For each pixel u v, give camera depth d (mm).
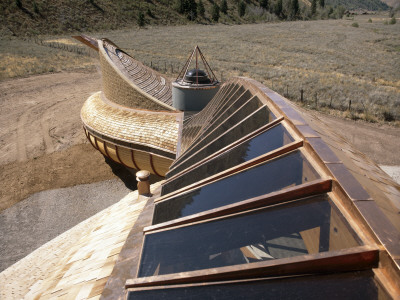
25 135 24781
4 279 10273
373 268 2145
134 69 21391
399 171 16891
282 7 145375
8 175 19016
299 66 43750
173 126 14383
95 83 39938
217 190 4359
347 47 59938
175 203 4957
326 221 2682
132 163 15828
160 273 3463
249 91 7453
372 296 1999
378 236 2158
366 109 25531
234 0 138500
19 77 41062
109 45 22031
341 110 26156
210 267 3188
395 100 26484
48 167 19859
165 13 107625
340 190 2736
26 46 58250
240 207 3475
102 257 5672
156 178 16859
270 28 95688
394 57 49781
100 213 14555
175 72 42688
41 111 30141
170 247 3721
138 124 15227
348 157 3602
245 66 44219
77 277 5434
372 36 73125
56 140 23766
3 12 73688
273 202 3242
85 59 52656
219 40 72188
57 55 53500
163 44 66625
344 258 2221
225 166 4961
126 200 9562
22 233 14055
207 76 16500
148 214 5848
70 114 29391
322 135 4102
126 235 6219
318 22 117438
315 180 2986
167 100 19844
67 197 16781
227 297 2633
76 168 19688
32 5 80250
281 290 2406
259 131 4984
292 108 5078
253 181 3918
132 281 3289
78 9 89062
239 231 3260
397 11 174000
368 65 43719
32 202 16359
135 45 64750
